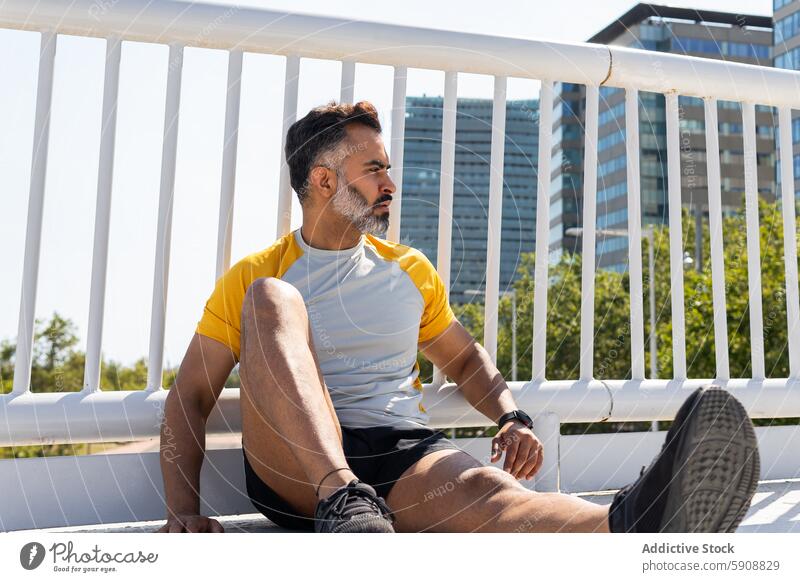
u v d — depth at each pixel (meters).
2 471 1.39
